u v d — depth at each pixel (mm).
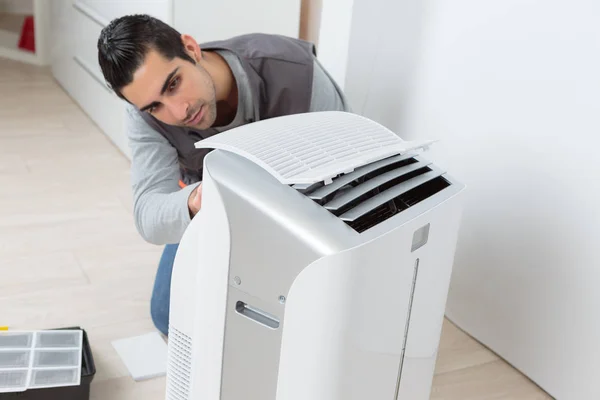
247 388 959
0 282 1698
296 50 1347
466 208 1602
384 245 877
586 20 1279
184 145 1305
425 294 1027
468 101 1543
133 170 1286
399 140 1078
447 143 1617
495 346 1595
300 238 846
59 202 2125
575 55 1311
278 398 935
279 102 1315
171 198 1167
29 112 2801
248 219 877
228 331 945
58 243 1898
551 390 1482
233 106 1306
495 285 1566
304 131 1022
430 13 1580
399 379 1043
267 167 890
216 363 971
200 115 1217
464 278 1644
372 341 927
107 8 2418
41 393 1231
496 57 1461
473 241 1600
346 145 1000
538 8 1360
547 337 1472
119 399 1374
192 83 1174
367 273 863
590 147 1314
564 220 1392
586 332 1393
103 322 1596
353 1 1630
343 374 899
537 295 1476
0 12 3885
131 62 1106
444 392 1468
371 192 974
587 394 1413
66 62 2975
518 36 1408
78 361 1312
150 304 1619
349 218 873
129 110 1292
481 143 1533
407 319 1000
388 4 1662
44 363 1304
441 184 1070
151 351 1512
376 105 1781
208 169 904
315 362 888
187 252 973
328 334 870
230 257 905
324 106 1355
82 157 2455
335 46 1723
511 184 1484
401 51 1674
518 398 1473
